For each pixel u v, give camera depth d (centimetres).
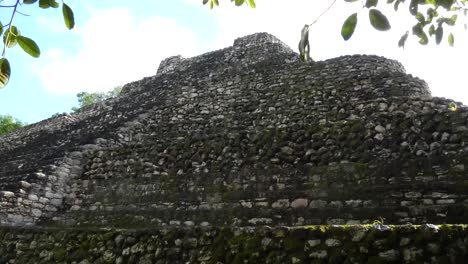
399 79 1200
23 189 1037
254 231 489
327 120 1080
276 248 461
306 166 803
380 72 1270
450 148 704
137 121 1535
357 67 1317
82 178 1123
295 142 852
